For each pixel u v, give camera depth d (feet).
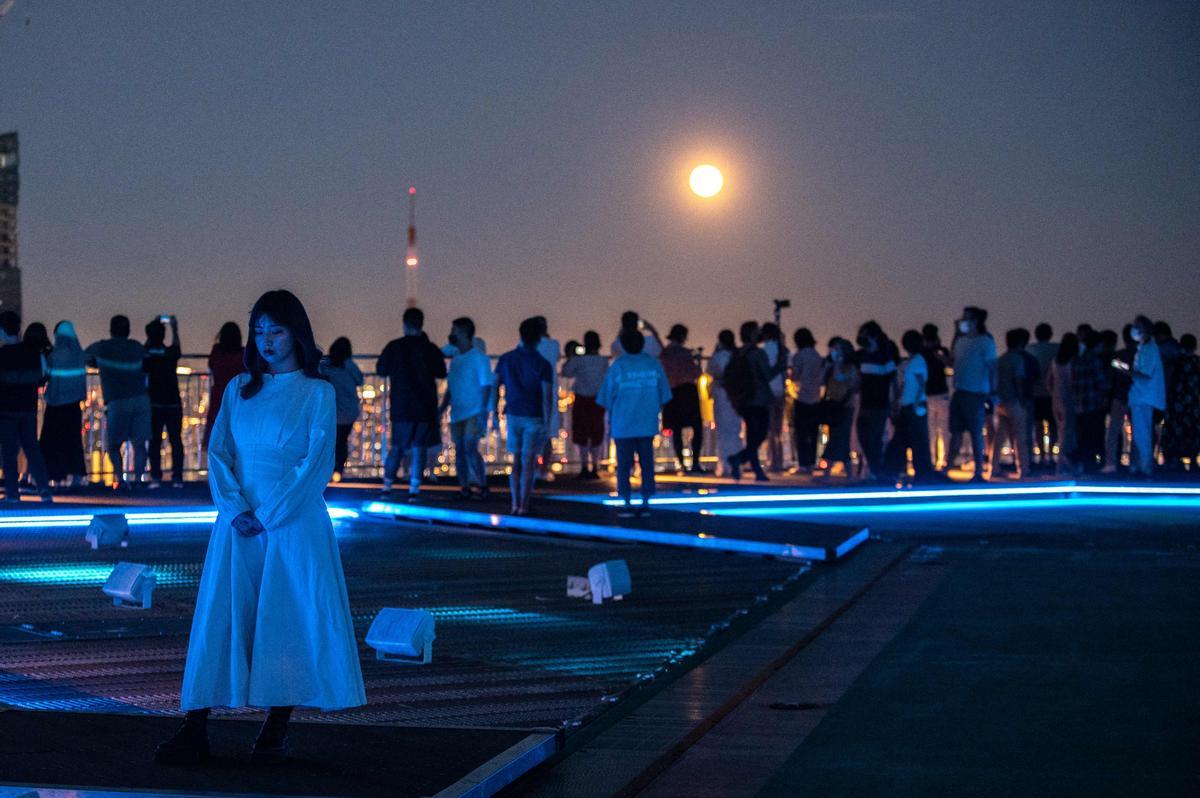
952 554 41.29
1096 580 35.63
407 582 36.29
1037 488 60.80
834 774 18.52
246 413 18.16
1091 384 65.87
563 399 74.59
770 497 59.47
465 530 48.39
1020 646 26.99
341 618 18.01
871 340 63.62
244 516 17.84
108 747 18.53
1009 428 68.23
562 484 66.33
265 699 17.60
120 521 42.45
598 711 22.21
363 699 18.07
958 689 23.35
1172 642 27.32
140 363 57.82
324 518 18.24
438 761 17.83
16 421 52.11
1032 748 19.69
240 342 52.31
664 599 33.27
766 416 65.98
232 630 17.79
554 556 41.57
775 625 29.09
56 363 56.54
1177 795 17.49
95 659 26.11
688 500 58.13
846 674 24.59
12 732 19.26
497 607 32.27
